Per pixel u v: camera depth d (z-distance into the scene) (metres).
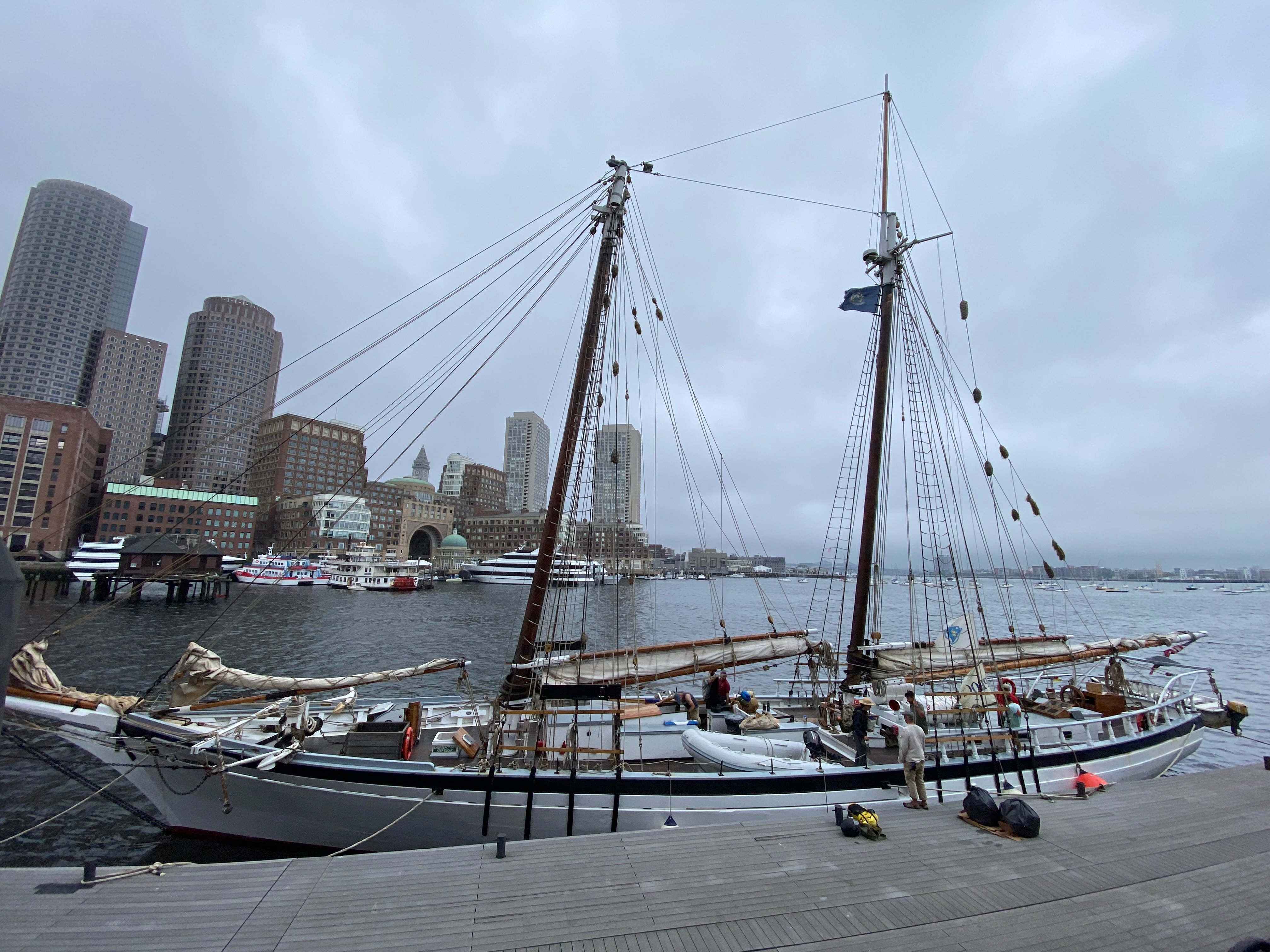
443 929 6.09
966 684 15.10
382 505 189.25
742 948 5.83
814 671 18.36
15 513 110.19
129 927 6.07
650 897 6.70
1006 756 13.07
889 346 19.73
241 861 12.88
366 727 14.50
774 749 12.92
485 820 11.23
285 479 163.88
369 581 130.75
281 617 71.94
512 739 12.93
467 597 116.56
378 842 11.86
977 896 6.85
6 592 4.43
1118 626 72.44
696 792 11.49
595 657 15.25
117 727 12.55
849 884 7.06
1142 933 6.23
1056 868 7.55
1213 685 18.42
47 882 6.84
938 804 10.06
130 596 15.20
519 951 5.76
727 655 16.70
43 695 12.53
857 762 12.30
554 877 7.12
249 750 12.14
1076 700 17.47
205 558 90.81
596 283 15.37
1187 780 11.17
